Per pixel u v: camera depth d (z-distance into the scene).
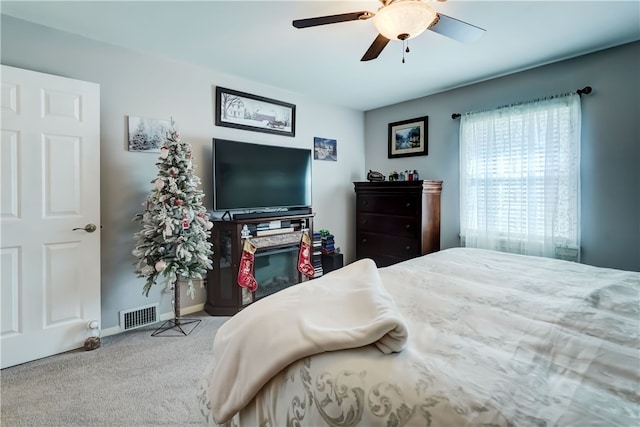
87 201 2.23
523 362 0.76
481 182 3.19
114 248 2.48
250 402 0.84
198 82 2.91
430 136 3.75
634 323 0.98
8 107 1.93
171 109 2.75
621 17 2.05
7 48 2.04
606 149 2.51
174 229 2.34
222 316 2.85
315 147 3.95
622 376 0.72
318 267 3.71
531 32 2.25
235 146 2.99
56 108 2.09
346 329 0.81
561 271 1.59
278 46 2.49
